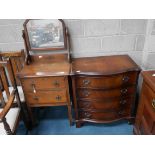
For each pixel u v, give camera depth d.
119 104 1.84
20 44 1.96
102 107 1.83
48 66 1.83
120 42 1.96
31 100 1.82
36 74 1.65
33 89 1.74
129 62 1.80
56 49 1.92
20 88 2.00
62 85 1.72
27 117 2.02
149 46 1.83
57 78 1.68
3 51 1.98
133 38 1.94
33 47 1.91
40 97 1.80
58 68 1.76
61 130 2.02
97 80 1.63
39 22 1.80
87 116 1.94
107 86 1.67
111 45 1.98
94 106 1.84
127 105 1.88
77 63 1.86
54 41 1.88
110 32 1.90
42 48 1.91
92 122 1.98
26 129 1.97
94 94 1.74
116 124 2.06
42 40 1.87
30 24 1.80
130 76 1.67
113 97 1.76
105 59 1.92
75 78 1.66
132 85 1.74
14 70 1.98
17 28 1.86
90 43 1.96
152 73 1.36
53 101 1.83
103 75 1.58
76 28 1.88
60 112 2.31
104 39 1.94
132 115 1.96
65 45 1.90
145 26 1.87
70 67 1.77
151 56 1.88
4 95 1.84
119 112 1.90
